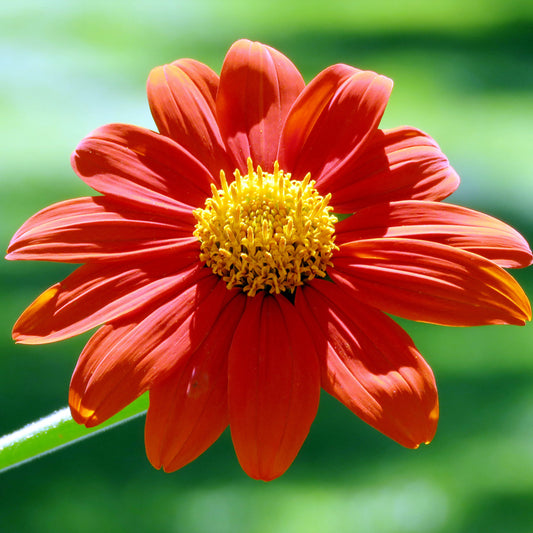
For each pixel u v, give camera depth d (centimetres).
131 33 192
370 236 41
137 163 42
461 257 41
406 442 39
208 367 40
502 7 219
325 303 41
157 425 39
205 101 43
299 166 42
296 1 229
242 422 39
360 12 217
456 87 158
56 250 41
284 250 41
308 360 40
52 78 161
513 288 40
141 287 41
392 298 40
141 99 151
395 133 42
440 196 42
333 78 42
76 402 39
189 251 41
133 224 41
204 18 209
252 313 40
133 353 40
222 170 42
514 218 112
